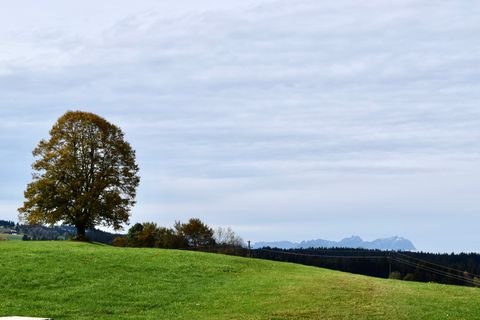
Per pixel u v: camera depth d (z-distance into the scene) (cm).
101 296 3556
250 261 5159
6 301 3350
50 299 3444
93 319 3069
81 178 7594
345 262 11775
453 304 3556
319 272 4881
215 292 3775
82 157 7719
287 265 5216
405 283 4466
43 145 7675
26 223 7575
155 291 3741
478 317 3228
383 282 4425
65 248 5222
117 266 4419
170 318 3123
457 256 12575
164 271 4359
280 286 3994
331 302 3512
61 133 7688
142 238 8944
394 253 10538
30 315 3066
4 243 5616
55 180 7525
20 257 4525
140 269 4372
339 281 4288
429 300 3666
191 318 3131
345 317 3167
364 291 3888
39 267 4209
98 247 5531
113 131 7919
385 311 3309
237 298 3612
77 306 3319
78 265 4366
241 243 9962
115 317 3125
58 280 3897
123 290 3731
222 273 4450
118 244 9000
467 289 4234
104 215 7600
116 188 7838
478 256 12444
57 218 7494
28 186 7562
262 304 3447
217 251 9419
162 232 9206
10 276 3900
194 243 9412
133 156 8006
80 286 3778
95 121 7769
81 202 7438
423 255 12456
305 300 3556
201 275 4309
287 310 3303
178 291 3775
